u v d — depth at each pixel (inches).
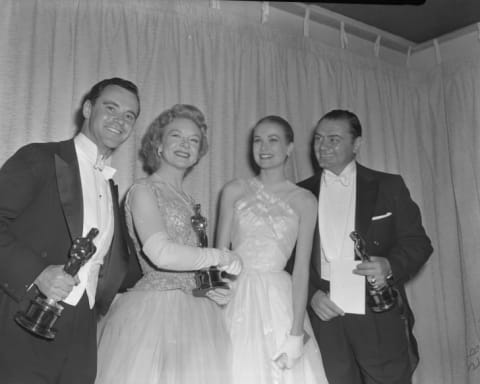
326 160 94.6
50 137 91.4
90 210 69.1
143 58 102.3
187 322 72.3
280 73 118.8
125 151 96.8
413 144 137.6
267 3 118.7
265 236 82.7
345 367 87.9
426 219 136.5
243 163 110.8
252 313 78.7
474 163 128.9
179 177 81.4
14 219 65.3
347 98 127.3
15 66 90.1
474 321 125.7
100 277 72.6
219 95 109.7
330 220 92.8
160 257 69.9
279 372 76.7
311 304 88.2
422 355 130.4
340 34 131.1
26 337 62.6
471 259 127.8
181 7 108.0
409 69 140.9
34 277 61.0
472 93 130.8
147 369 67.6
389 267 87.2
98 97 75.3
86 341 67.4
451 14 127.0
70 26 96.2
